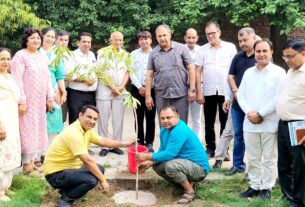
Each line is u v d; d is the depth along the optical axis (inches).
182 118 216.2
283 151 165.9
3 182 171.9
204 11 402.9
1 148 169.8
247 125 176.4
